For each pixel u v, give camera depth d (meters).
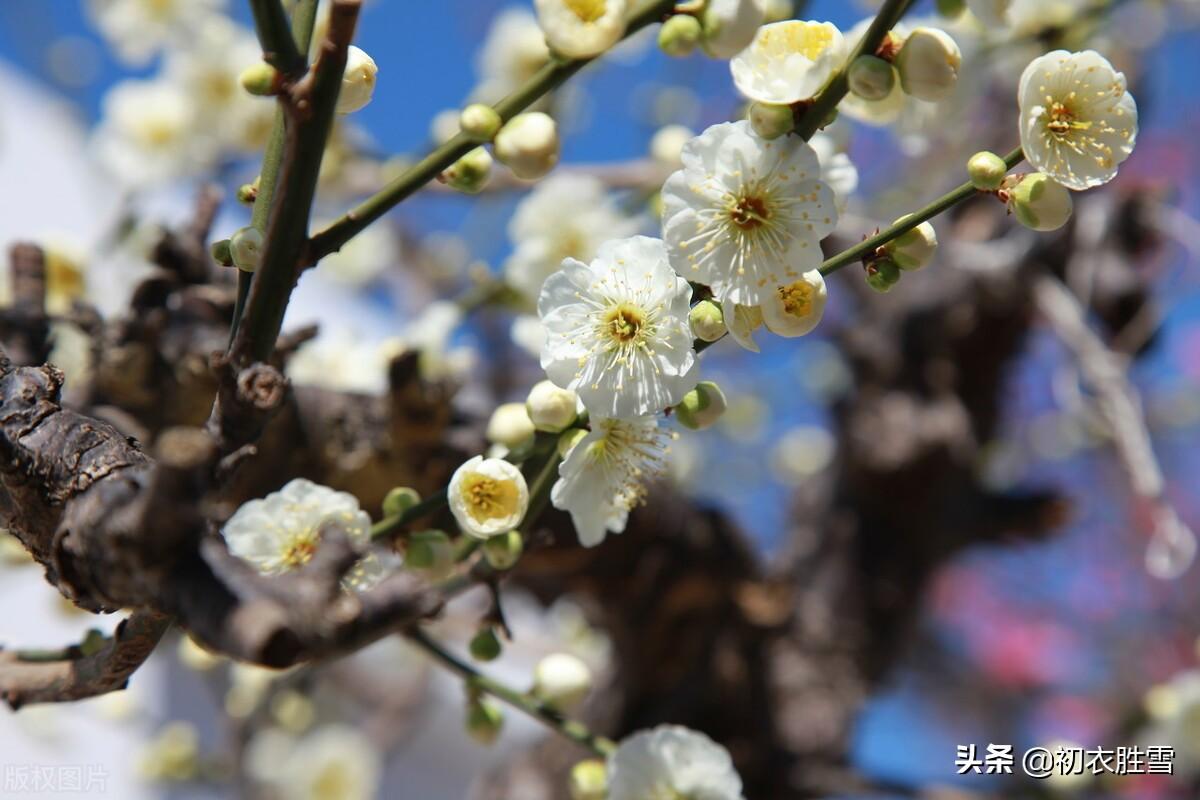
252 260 0.32
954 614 1.39
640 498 0.37
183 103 0.70
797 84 0.32
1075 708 1.33
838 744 0.60
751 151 0.32
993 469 0.77
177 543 0.26
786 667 0.61
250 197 0.33
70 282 0.52
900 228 0.32
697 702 0.57
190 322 0.43
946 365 0.67
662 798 0.38
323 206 0.65
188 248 0.44
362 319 1.10
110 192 1.05
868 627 0.65
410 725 0.83
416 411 0.43
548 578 0.53
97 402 0.42
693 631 0.56
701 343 0.33
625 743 0.38
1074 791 0.54
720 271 0.32
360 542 0.32
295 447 0.43
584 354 0.33
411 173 0.31
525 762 0.61
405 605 0.26
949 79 0.31
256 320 0.30
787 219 0.32
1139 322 0.60
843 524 0.66
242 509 0.34
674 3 0.32
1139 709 0.68
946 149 0.65
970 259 0.58
